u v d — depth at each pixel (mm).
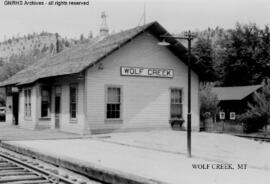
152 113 25359
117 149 16594
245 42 56625
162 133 23766
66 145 17953
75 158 13258
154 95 25484
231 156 15289
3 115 43500
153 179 9758
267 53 55594
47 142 19297
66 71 23781
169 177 10320
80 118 23375
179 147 17844
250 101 46938
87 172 11695
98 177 11117
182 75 26688
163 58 25922
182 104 26578
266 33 56438
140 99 24938
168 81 26094
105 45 25000
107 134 22969
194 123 26984
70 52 29750
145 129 25047
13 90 32125
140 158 13898
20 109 29938
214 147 18344
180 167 12000
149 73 25312
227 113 48688
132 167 11898
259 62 55344
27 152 16250
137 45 24922
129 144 18250
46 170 12102
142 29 24109
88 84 23047
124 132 24250
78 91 23625
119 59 24203
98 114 23406
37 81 26578
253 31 56875
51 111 27125
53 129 26672
